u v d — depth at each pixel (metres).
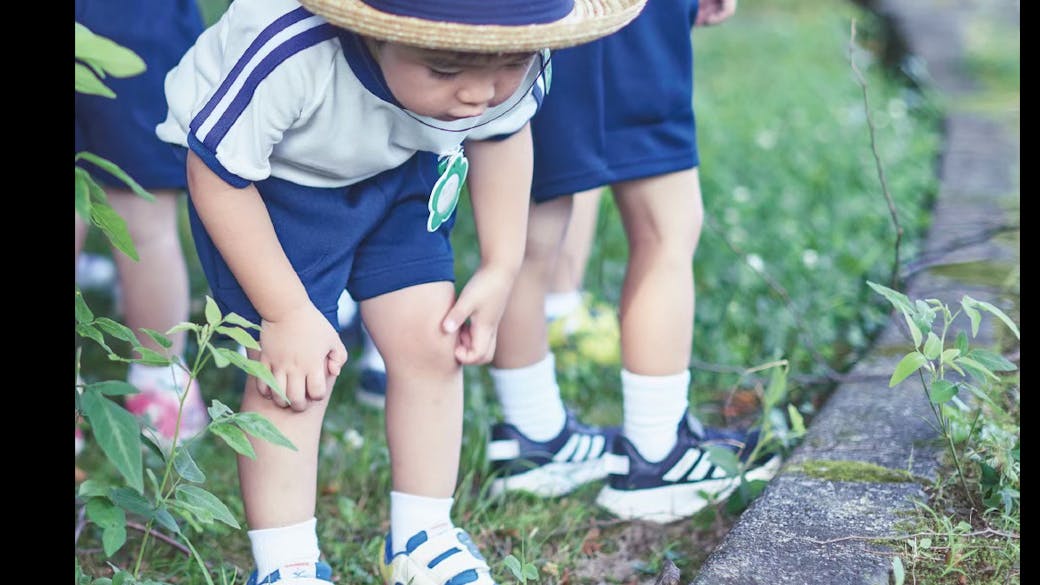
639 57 3.04
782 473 3.06
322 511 3.28
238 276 2.43
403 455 2.68
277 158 2.43
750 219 5.18
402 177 2.58
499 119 2.56
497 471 3.35
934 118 6.75
